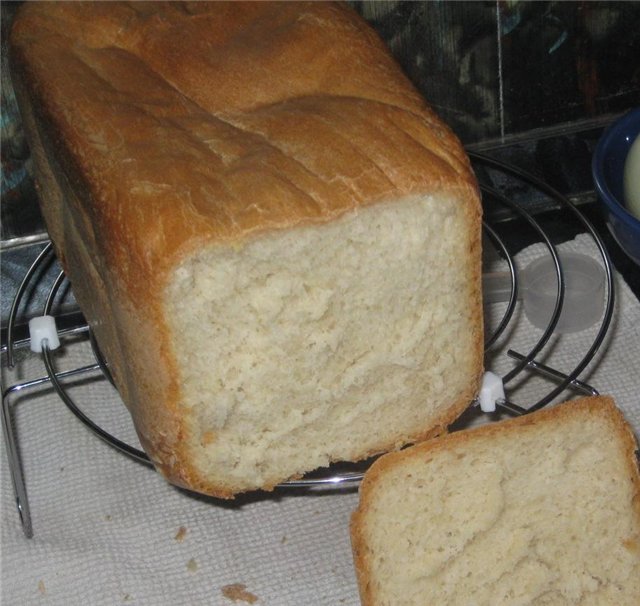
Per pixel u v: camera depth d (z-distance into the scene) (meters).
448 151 0.46
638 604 0.47
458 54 0.64
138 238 0.42
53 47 0.50
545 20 0.64
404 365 0.48
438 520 0.48
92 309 0.53
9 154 0.61
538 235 0.66
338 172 0.44
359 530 0.47
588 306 0.60
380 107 0.47
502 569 0.48
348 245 0.45
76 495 0.54
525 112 0.67
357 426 0.50
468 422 0.56
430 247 0.46
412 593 0.47
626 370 0.58
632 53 0.67
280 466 0.49
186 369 0.45
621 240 0.57
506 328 0.60
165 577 0.50
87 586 0.50
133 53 0.50
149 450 0.48
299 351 0.46
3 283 0.63
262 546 0.51
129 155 0.44
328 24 0.51
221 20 0.51
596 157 0.59
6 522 0.52
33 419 0.57
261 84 0.49
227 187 0.43
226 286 0.44
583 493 0.49
